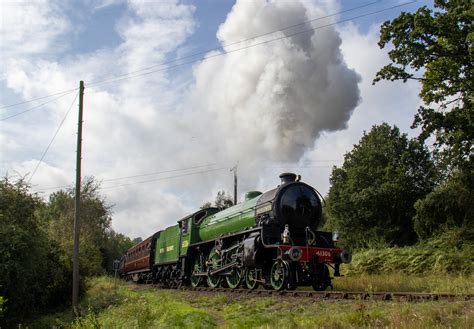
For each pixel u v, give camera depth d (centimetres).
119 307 1672
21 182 2125
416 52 2345
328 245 1579
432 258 2256
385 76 2458
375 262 2491
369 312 874
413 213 3397
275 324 919
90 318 1413
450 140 2433
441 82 2498
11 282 1908
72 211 4347
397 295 1064
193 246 2272
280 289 1441
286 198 1591
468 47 2225
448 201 2675
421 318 762
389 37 2450
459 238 2486
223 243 1909
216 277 1969
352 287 1506
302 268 1472
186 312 1225
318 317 902
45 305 2242
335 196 3809
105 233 4662
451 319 761
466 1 2242
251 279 1638
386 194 3428
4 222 1981
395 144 3600
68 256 2439
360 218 3566
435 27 2312
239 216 1822
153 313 1345
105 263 5797
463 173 2545
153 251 3164
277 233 1573
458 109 2430
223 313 1241
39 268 2108
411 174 3512
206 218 2273
